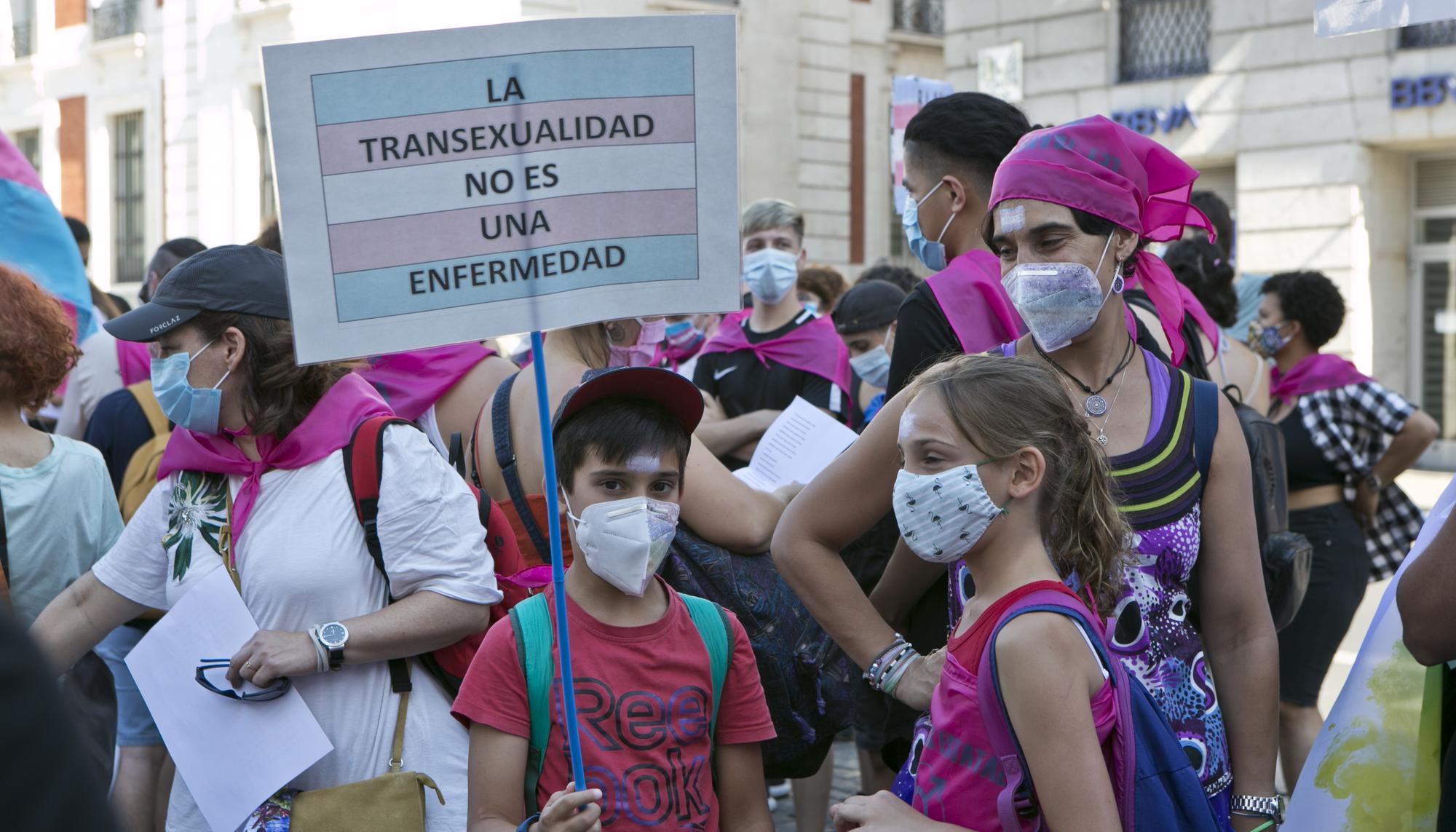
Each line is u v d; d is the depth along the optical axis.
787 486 3.49
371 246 2.27
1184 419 2.41
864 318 5.35
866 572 3.45
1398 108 15.02
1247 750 2.39
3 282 3.18
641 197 2.37
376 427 2.68
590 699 2.39
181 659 2.63
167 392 2.65
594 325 3.21
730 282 2.40
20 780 0.84
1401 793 2.27
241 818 2.55
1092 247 2.40
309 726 2.58
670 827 2.38
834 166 24.09
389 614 2.61
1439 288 16.11
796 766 3.14
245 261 2.68
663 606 2.53
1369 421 4.90
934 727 2.17
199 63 23.20
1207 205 4.80
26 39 26.47
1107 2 16.73
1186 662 2.36
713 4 21.28
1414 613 2.10
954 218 3.04
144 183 24.81
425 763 2.66
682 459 2.51
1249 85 16.05
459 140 2.29
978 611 2.15
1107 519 2.18
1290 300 5.11
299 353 2.24
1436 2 2.45
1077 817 1.93
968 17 17.95
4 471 3.14
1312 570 4.84
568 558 3.03
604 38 2.33
